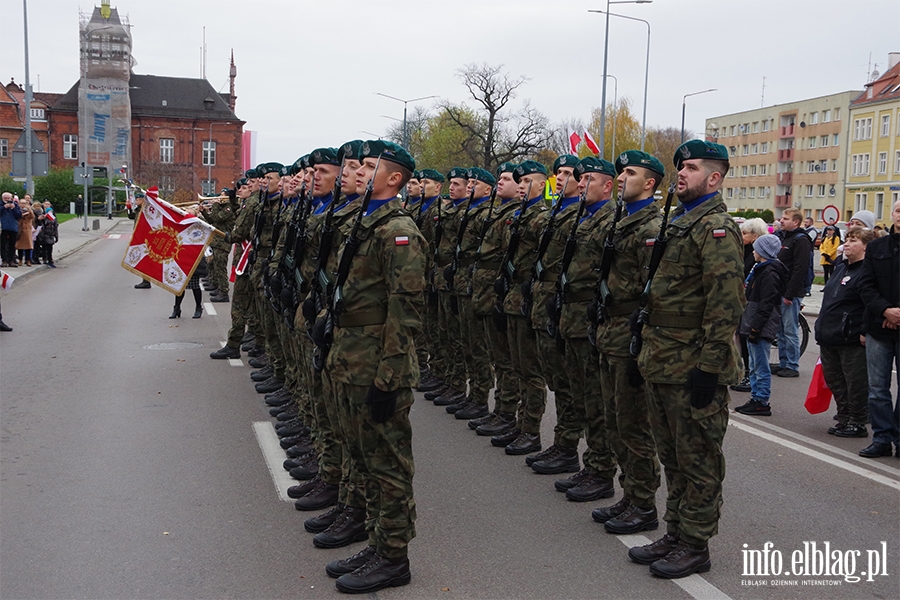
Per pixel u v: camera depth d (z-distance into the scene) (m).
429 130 66.44
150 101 77.88
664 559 4.44
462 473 6.16
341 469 5.27
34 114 78.44
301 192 5.95
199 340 11.64
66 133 75.12
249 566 4.47
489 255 7.14
